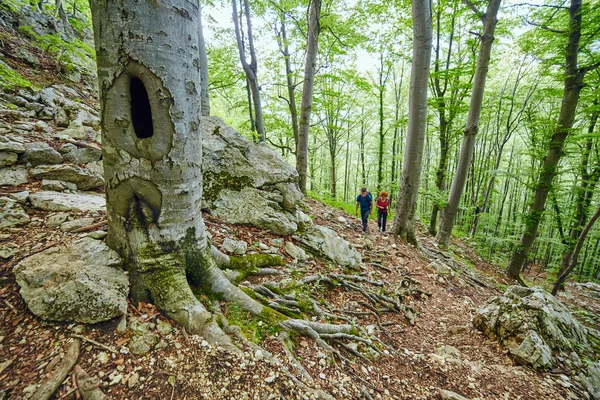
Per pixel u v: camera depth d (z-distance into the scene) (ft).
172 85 7.51
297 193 19.62
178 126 7.89
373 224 34.88
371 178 99.81
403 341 13.35
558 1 28.71
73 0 35.24
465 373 11.21
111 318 7.43
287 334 9.71
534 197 33.12
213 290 9.77
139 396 6.06
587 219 45.60
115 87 7.10
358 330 12.52
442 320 16.70
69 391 5.82
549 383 10.94
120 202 8.02
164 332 7.68
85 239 8.73
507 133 57.88
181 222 8.79
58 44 25.32
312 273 15.46
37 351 6.39
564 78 28.66
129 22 6.72
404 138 83.35
